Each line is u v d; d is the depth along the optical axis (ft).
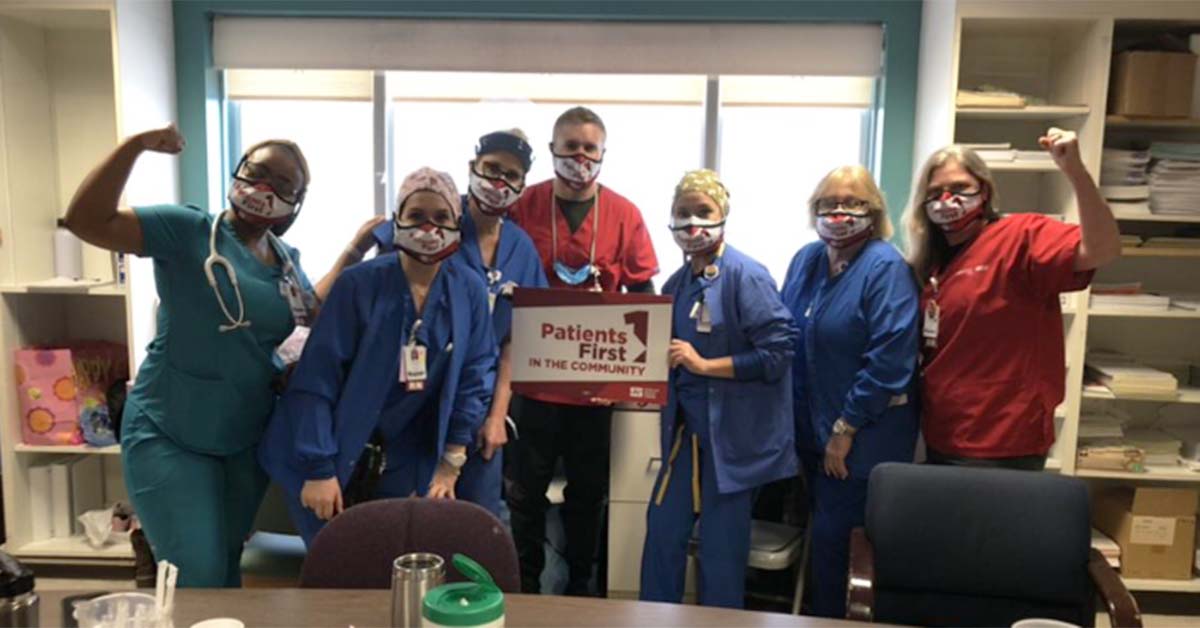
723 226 7.36
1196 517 9.66
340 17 10.36
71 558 10.02
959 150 7.36
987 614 6.08
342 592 4.48
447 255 6.29
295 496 6.47
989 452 7.25
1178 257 10.11
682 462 7.71
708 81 10.64
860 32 10.30
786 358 7.29
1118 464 9.41
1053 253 6.82
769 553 8.57
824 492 7.96
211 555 6.66
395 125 10.99
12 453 9.86
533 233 8.30
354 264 7.15
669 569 7.82
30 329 10.14
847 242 7.64
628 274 8.54
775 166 11.02
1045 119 9.95
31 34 10.02
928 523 6.07
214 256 6.38
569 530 8.81
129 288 9.54
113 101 10.40
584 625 4.15
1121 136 10.03
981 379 7.24
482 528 4.96
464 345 6.58
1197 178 9.14
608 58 10.34
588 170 7.93
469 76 10.84
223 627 3.49
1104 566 5.72
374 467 6.57
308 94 10.89
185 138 10.48
